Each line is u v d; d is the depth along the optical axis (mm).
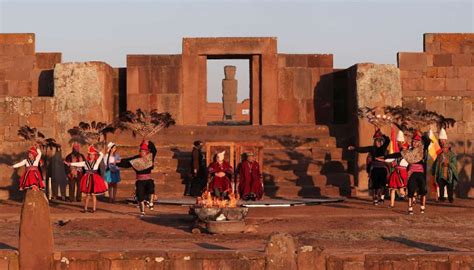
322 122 32812
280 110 32719
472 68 32625
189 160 28844
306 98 32781
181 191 27750
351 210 24141
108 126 27609
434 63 32625
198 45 32438
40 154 24625
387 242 18109
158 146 30109
